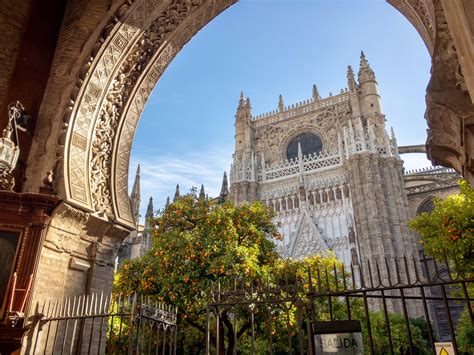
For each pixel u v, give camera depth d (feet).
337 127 161.68
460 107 19.71
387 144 144.66
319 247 133.28
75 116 30.09
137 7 33.14
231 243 54.13
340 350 15.55
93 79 31.40
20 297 23.70
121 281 58.85
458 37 14.44
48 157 29.04
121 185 33.30
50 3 35.09
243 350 63.67
